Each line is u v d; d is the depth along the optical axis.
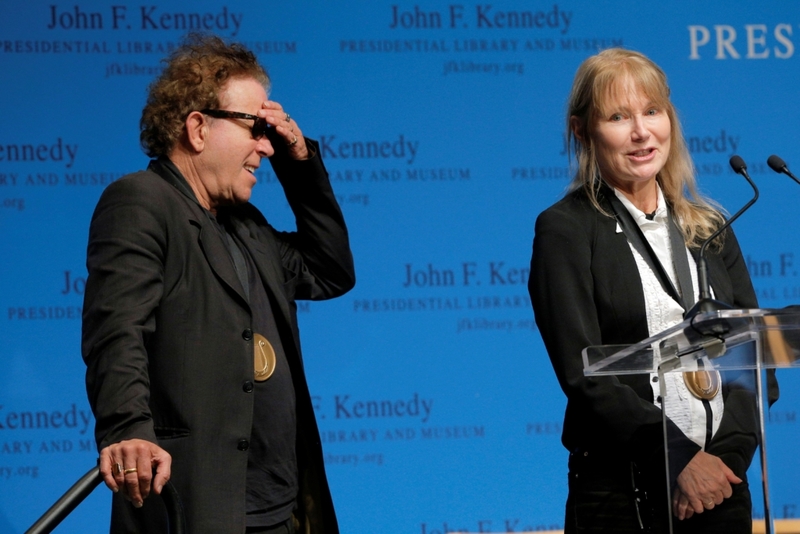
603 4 11.77
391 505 10.98
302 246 7.14
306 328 11.12
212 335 5.79
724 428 5.00
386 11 11.57
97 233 5.75
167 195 5.97
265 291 6.32
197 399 5.66
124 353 5.31
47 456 10.73
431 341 11.24
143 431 5.12
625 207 6.73
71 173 11.10
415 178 11.45
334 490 10.93
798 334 4.79
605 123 6.71
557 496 11.13
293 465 6.12
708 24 11.81
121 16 11.30
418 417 11.12
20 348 10.83
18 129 11.05
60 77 11.17
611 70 6.73
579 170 6.96
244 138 6.30
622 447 5.98
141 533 5.62
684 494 5.02
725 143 11.70
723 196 11.62
